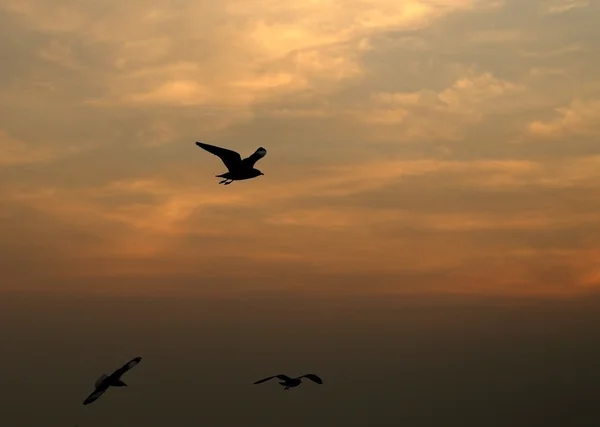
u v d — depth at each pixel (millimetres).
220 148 31938
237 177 31984
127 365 30359
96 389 29359
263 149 32656
